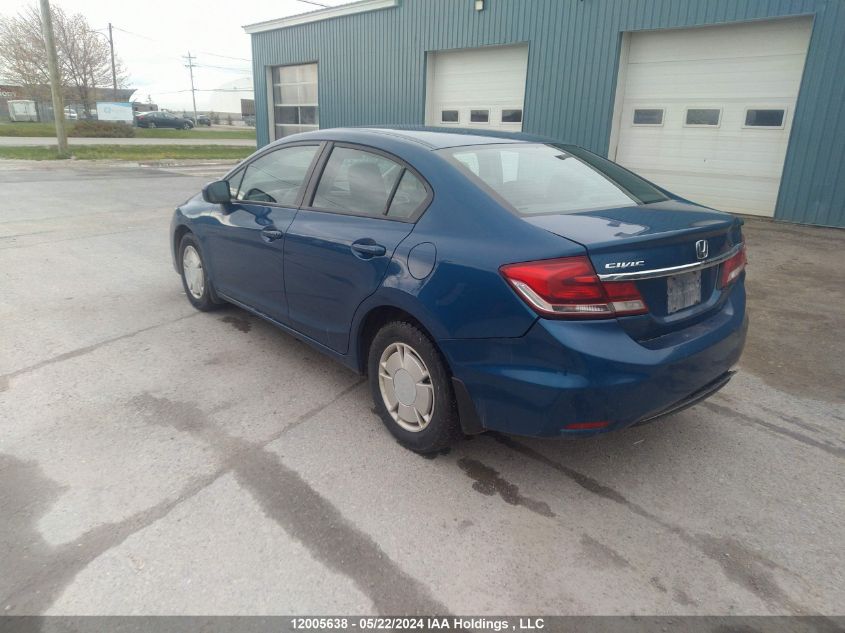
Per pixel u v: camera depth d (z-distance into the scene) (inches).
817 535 101.1
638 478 116.2
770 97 376.2
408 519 103.3
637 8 409.4
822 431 134.7
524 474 116.9
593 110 446.0
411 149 125.6
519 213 105.8
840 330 196.1
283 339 182.9
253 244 159.5
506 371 99.1
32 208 422.9
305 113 714.8
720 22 376.5
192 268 202.4
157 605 84.4
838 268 270.7
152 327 191.2
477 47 514.0
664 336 102.7
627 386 94.7
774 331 194.9
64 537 97.0
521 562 94.0
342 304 131.2
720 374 115.0
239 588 87.7
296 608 84.6
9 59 1539.1
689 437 131.3
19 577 88.8
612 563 94.1
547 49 461.4
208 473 114.8
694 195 423.8
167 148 1088.8
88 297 221.1
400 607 85.3
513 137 143.3
